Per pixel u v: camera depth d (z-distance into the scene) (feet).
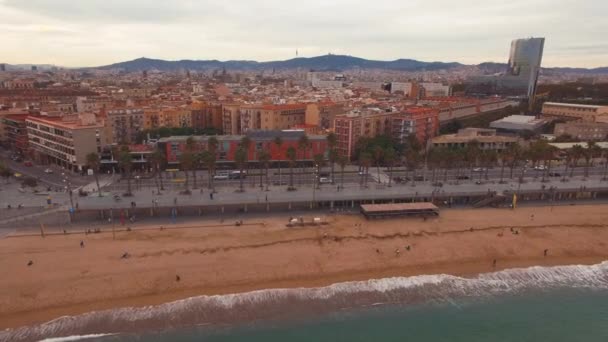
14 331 237.66
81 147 550.36
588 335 248.11
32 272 288.51
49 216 386.32
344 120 621.31
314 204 427.33
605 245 352.90
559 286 297.53
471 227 381.19
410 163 537.24
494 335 245.65
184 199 424.05
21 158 640.17
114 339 234.79
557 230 377.91
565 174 545.85
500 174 551.18
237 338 238.68
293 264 310.04
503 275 307.78
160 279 286.05
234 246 334.24
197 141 555.28
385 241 350.02
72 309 256.32
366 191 458.91
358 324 252.83
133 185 487.20
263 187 475.72
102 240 341.41
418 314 263.90
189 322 249.55
